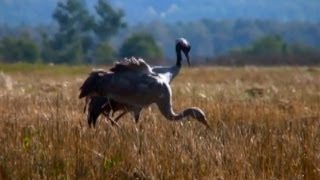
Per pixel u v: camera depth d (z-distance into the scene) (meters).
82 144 47.53
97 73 59.62
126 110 59.84
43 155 46.22
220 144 49.12
